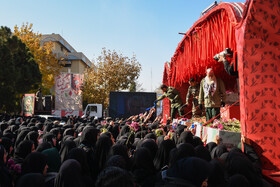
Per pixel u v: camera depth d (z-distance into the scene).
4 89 22.00
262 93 4.00
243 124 4.13
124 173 1.89
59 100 29.56
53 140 5.99
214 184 2.78
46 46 33.06
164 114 14.34
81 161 3.56
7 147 5.13
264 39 4.02
